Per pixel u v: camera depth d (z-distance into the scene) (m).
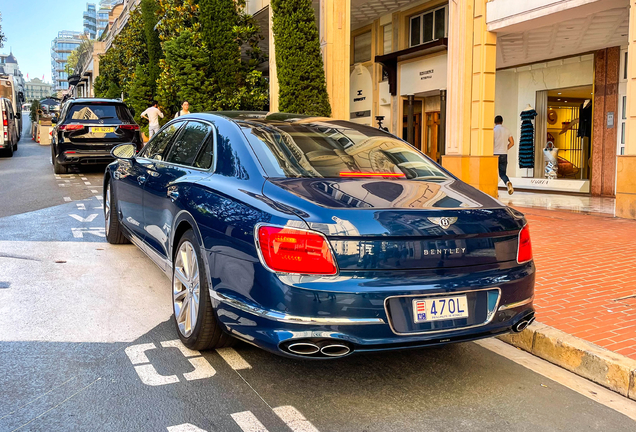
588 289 5.02
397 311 2.86
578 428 2.87
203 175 3.88
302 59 11.80
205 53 15.30
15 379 3.22
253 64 16.16
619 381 3.33
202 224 3.45
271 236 2.86
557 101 14.84
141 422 2.77
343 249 2.80
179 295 3.83
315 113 11.83
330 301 2.76
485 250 3.10
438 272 2.96
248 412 2.91
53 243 6.79
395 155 4.03
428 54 15.51
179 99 17.23
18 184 12.44
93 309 4.48
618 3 9.41
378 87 18.02
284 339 2.81
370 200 3.08
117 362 3.49
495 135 13.00
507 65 15.56
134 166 5.47
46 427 2.70
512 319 3.18
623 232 7.83
